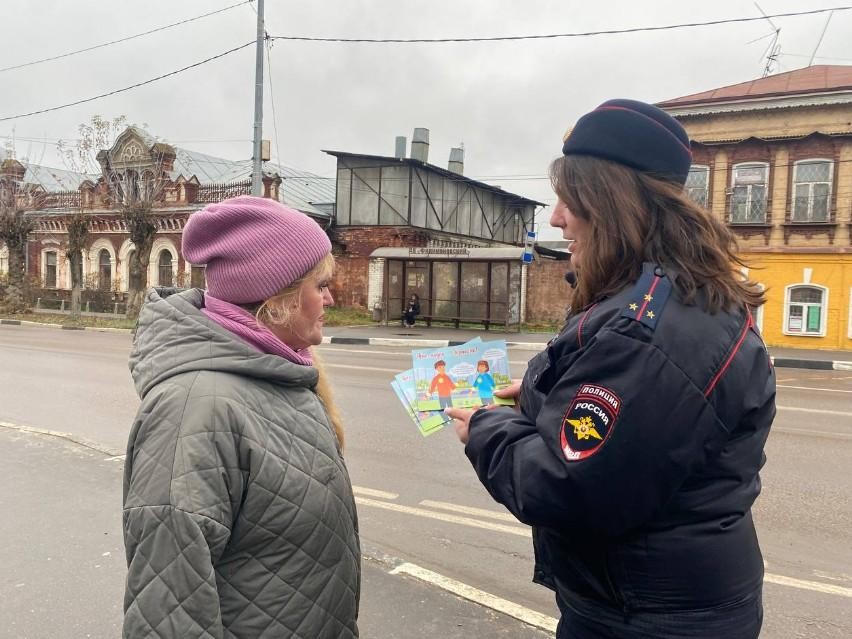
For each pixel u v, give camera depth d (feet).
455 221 93.61
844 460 19.20
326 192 112.16
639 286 4.34
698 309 4.26
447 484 16.69
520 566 12.01
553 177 5.05
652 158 4.67
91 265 97.25
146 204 77.82
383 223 84.17
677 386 4.00
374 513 14.62
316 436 5.02
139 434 4.52
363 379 33.96
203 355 4.67
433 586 10.55
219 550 4.34
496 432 4.77
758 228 60.29
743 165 60.80
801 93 57.72
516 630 9.34
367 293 84.58
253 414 4.64
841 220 57.36
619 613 4.37
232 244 4.95
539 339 59.93
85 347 49.21
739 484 4.33
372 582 10.66
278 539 4.61
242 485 4.52
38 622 9.30
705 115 61.87
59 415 23.95
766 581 11.48
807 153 58.39
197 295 5.27
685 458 4.00
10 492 14.21
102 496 14.05
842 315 57.16
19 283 91.25
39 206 100.58
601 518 4.07
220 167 111.96
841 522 14.28
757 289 4.78
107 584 10.34
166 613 4.10
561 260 74.38
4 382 31.60
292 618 4.64
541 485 4.19
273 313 5.09
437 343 56.18
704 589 4.20
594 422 4.04
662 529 4.19
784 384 36.86
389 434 21.81
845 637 9.66
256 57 54.85
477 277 69.26
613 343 4.12
